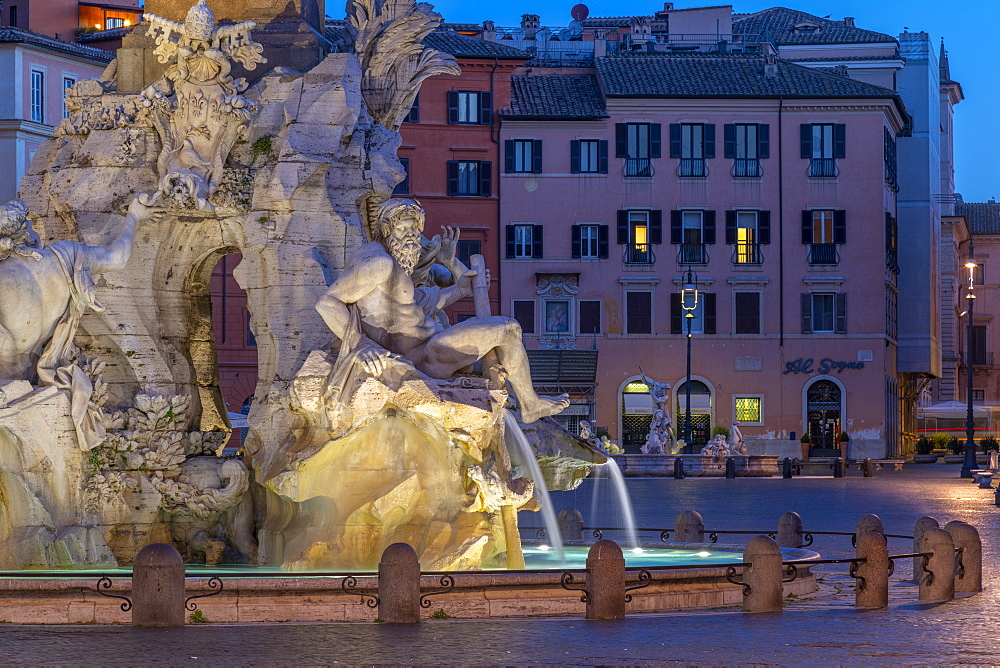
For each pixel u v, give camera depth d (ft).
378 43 67.77
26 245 57.72
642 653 43.14
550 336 263.90
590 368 260.42
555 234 264.72
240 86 63.57
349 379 57.88
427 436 59.31
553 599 51.85
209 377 67.05
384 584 49.49
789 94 264.93
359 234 63.00
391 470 59.26
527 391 62.03
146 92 62.90
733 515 116.06
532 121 263.49
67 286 58.65
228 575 49.11
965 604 57.41
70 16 250.16
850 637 47.01
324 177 62.80
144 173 63.10
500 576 51.62
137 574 48.08
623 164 264.93
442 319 65.41
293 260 61.87
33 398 57.57
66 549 58.18
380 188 64.34
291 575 49.32
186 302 65.36
